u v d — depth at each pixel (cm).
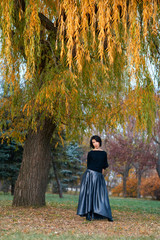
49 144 725
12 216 513
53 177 1777
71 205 877
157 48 568
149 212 788
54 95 509
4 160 1503
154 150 1955
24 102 609
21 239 321
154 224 508
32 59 502
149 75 526
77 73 566
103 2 489
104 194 519
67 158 1697
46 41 624
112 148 2152
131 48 497
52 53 595
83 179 532
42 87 542
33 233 360
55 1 582
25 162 699
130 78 530
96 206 507
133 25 491
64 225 446
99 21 485
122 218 579
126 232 402
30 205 677
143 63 516
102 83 644
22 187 685
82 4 489
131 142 1988
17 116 678
